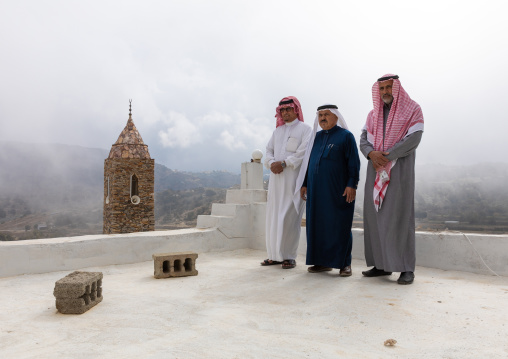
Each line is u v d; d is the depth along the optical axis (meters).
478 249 4.64
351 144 4.68
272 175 5.43
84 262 5.21
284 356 2.29
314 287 4.07
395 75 4.19
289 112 5.34
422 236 5.08
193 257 4.76
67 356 2.31
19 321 3.01
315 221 4.77
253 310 3.27
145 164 31.78
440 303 3.40
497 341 2.51
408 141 4.07
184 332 2.72
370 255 4.55
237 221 6.89
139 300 3.60
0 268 4.62
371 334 2.69
